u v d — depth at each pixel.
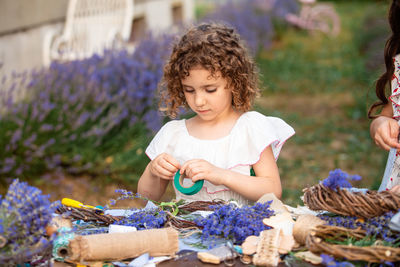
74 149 3.99
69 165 4.07
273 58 9.34
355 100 6.99
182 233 1.48
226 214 1.45
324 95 7.47
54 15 5.39
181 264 1.31
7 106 3.79
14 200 1.24
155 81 4.21
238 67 1.75
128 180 3.94
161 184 1.93
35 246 1.25
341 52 9.84
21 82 4.01
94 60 4.55
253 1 10.76
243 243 1.35
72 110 4.05
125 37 5.29
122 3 5.64
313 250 1.28
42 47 5.18
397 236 1.32
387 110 1.97
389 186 1.84
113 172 4.01
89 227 1.53
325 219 1.41
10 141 3.67
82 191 3.77
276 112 6.37
